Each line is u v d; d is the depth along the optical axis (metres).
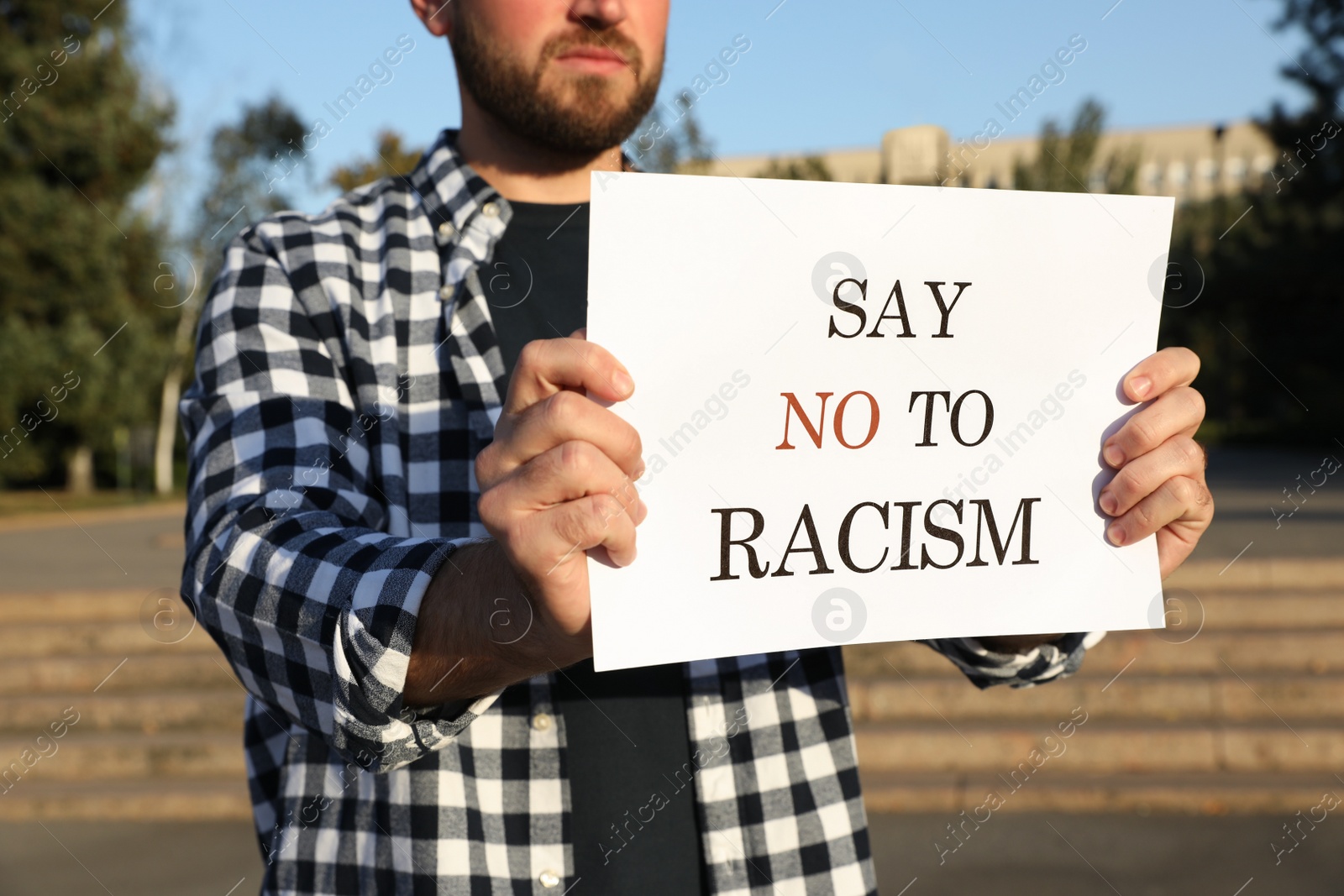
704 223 0.85
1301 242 22.64
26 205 18.16
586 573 0.74
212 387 0.97
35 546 10.40
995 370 0.93
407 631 0.74
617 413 0.83
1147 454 0.93
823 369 0.88
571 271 1.14
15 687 5.73
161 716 5.34
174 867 4.05
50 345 18.91
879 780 4.46
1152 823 4.12
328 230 1.07
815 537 0.87
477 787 0.98
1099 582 0.95
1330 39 21.97
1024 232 0.95
